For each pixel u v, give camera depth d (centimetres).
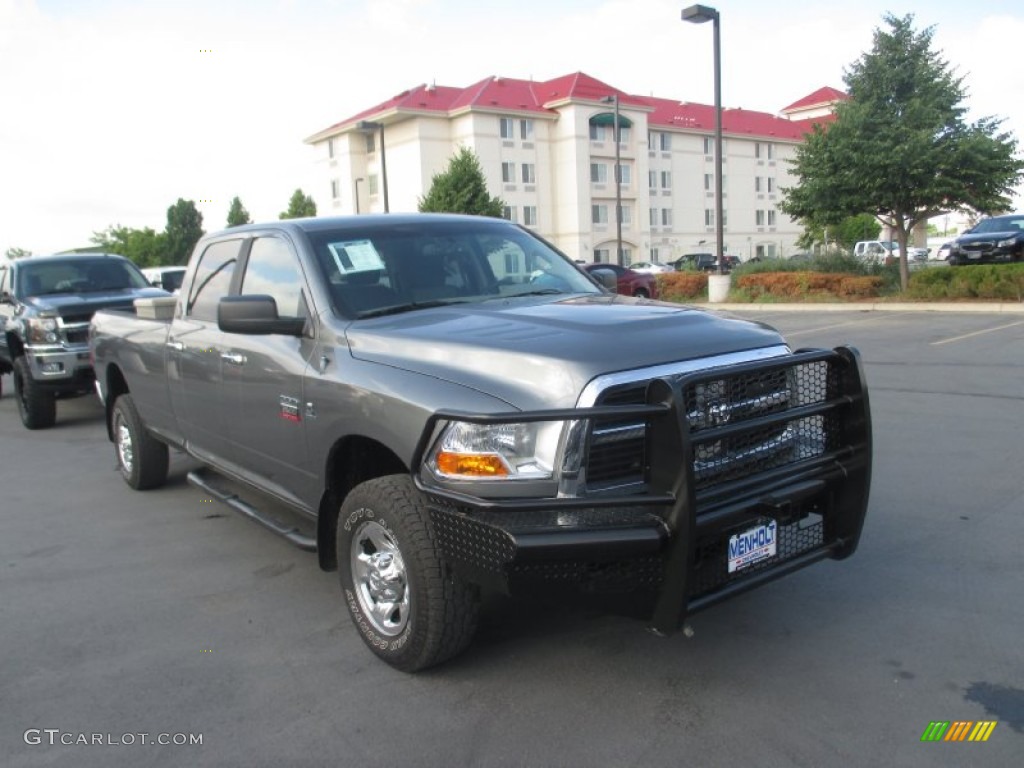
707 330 358
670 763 304
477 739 323
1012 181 1947
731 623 412
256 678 379
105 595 484
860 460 367
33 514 660
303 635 422
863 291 2127
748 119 7688
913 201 2012
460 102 5959
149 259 8788
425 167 5894
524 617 427
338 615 445
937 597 433
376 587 379
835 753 306
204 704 358
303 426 419
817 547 368
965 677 356
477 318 389
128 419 688
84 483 755
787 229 7844
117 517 640
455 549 325
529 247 519
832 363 370
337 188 6644
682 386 306
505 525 305
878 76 1998
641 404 318
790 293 2281
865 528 536
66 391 1014
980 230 2373
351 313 421
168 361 582
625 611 322
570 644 397
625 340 338
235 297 419
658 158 6788
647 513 311
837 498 373
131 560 543
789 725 325
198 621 444
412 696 357
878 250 4153
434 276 460
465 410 327
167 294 1099
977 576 457
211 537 582
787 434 358
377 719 341
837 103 2098
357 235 466
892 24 2002
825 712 333
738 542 334
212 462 551
